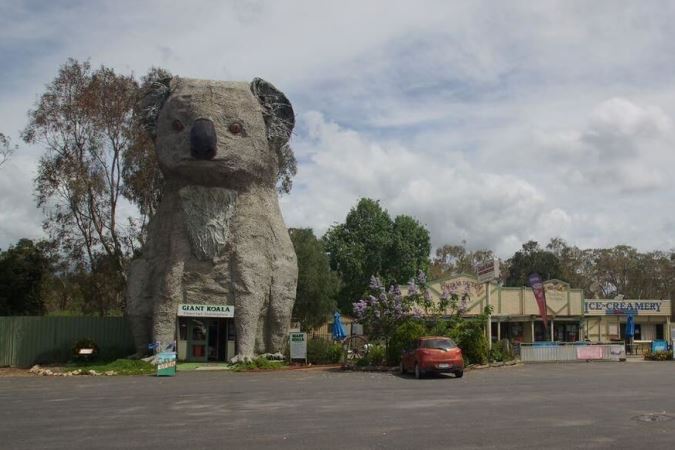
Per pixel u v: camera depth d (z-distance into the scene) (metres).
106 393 17.33
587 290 80.94
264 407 14.08
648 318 52.41
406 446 9.59
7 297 37.94
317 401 15.15
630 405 14.19
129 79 39.44
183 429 11.18
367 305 30.08
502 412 13.11
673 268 78.06
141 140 38.97
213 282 28.27
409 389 17.97
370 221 67.44
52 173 37.72
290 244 30.42
